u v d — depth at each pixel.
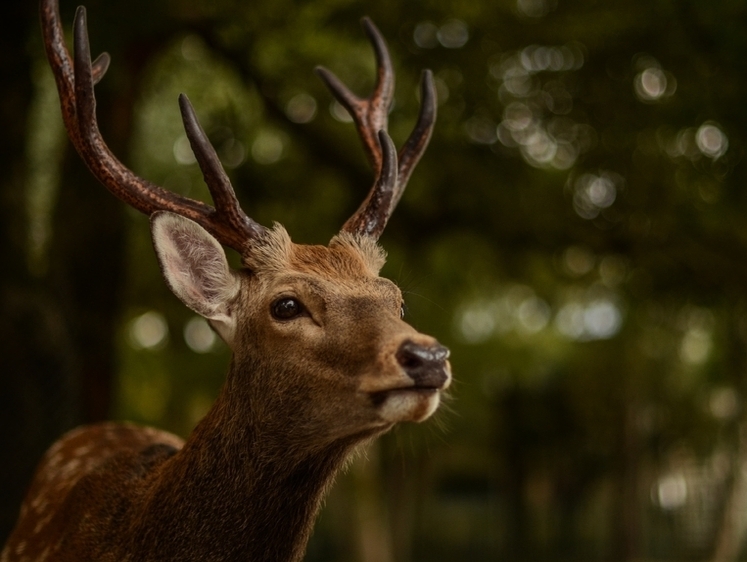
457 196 11.53
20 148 8.51
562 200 11.76
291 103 11.88
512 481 30.41
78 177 10.48
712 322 14.33
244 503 3.95
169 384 17.75
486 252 13.73
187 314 14.80
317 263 4.04
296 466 3.93
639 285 12.53
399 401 3.55
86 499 4.59
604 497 31.08
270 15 9.91
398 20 9.94
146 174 13.96
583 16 10.31
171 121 13.96
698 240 11.54
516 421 28.06
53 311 8.47
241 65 10.53
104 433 5.69
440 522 34.78
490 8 10.27
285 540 4.02
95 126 4.32
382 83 5.25
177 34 10.50
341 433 3.76
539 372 25.70
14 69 8.47
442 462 34.38
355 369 3.65
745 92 9.62
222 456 3.98
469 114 10.84
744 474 22.39
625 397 22.11
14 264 8.25
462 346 21.59
